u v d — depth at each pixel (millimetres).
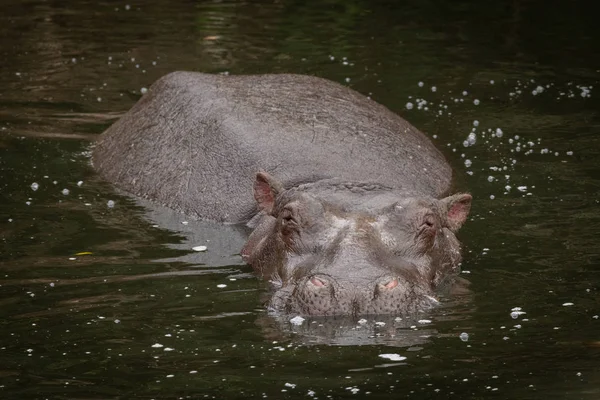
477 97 27016
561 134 23969
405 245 16125
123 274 16734
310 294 14656
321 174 19688
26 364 13250
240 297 15664
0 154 23453
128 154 22719
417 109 26078
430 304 15117
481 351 13422
